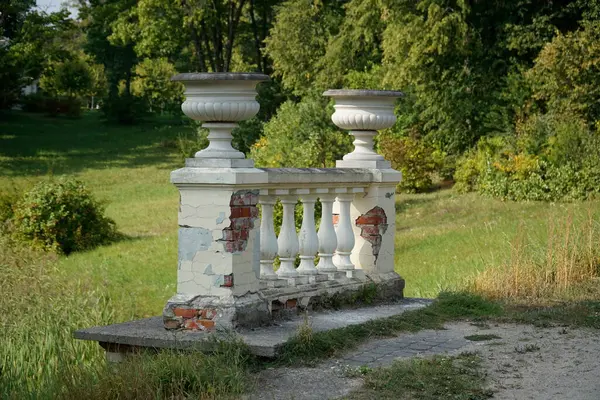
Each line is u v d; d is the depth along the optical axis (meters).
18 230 21.31
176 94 67.50
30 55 49.78
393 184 9.28
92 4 48.19
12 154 46.09
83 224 21.97
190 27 44.25
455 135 31.80
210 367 6.01
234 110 6.88
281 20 39.84
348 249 8.79
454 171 31.75
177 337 6.68
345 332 7.16
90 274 17.03
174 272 17.39
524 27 30.33
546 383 5.88
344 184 8.64
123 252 20.56
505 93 29.92
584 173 24.16
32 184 23.36
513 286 10.58
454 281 13.00
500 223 20.27
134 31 45.94
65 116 68.62
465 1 29.97
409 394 5.60
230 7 44.97
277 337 6.71
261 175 7.18
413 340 7.33
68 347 10.05
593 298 10.00
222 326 6.84
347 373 6.11
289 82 40.34
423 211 24.84
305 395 5.63
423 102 32.91
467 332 7.75
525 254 12.15
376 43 38.25
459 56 31.41
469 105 31.28
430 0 30.41
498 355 6.73
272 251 7.74
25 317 11.46
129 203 32.00
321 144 23.38
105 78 82.81
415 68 30.91
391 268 9.33
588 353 6.80
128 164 44.28
